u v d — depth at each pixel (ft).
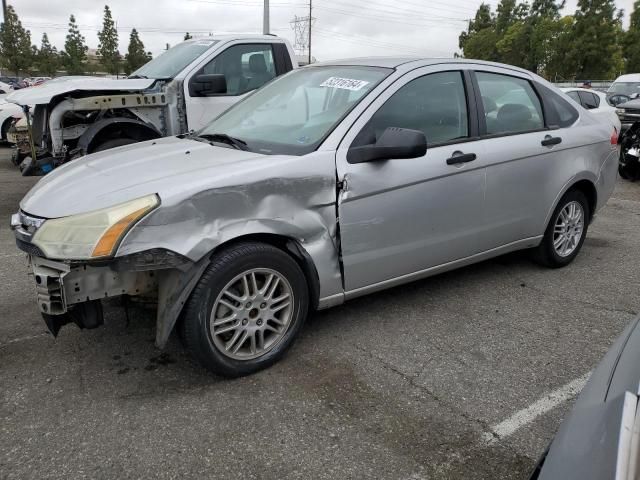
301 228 10.27
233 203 9.49
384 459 8.20
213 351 9.73
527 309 13.33
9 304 13.38
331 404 9.48
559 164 14.65
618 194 28.02
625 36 153.17
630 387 5.16
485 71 13.62
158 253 8.86
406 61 12.51
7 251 17.33
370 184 10.93
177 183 9.29
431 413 9.27
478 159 12.67
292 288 10.46
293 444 8.50
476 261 13.67
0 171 31.91
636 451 4.39
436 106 12.37
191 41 25.07
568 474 4.76
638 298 14.10
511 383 10.19
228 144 11.78
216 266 9.47
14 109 39.09
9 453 8.27
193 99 22.33
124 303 10.37
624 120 36.83
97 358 10.93
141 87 21.65
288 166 10.09
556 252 15.67
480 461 8.20
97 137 20.83
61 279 8.79
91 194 9.43
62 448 8.38
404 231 11.69
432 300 13.74
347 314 12.90
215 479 7.79
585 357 11.16
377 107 11.40
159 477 7.82
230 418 9.09
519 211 13.99
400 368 10.64
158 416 9.13
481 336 11.95
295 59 25.05
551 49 155.02
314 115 11.82
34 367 10.60
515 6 181.47
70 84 21.13
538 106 14.69
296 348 11.32
